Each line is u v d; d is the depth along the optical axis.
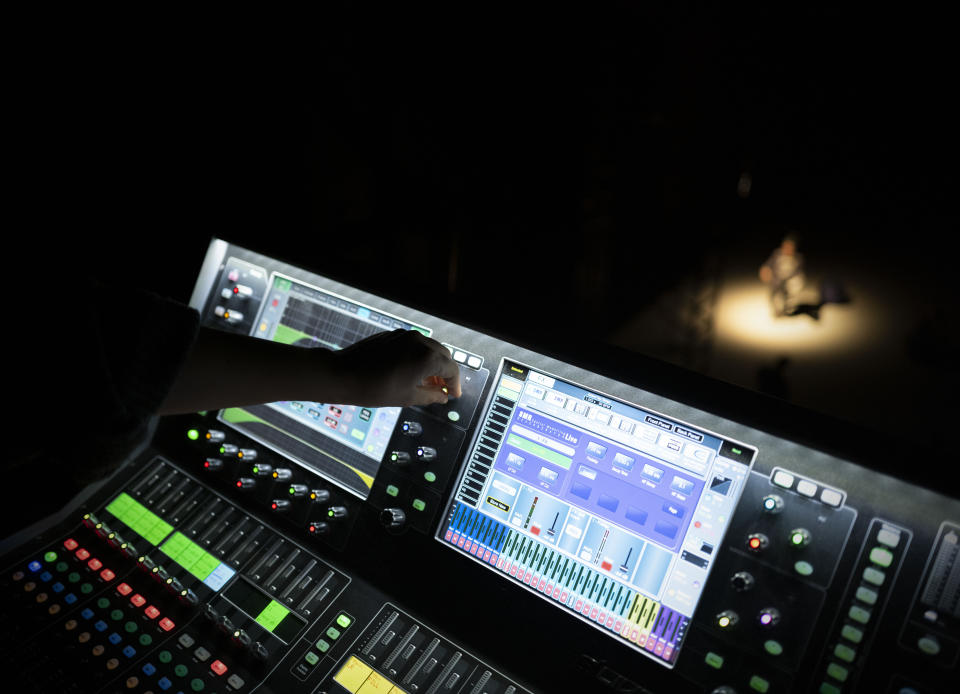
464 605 1.30
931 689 0.98
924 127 8.62
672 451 1.23
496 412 1.38
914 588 1.02
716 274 7.91
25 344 0.70
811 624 1.07
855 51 7.96
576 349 1.31
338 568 1.41
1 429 0.72
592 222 5.56
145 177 2.25
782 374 5.16
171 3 2.19
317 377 1.09
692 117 7.24
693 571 1.16
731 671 1.10
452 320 1.44
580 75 4.83
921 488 1.05
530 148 4.56
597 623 1.20
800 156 9.13
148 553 1.49
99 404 0.74
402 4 2.97
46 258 0.74
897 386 6.48
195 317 0.86
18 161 2.04
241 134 2.49
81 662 1.26
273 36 2.49
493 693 1.21
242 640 1.28
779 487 1.13
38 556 1.44
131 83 2.21
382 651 1.28
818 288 7.82
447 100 3.47
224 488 1.59
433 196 3.34
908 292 8.05
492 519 1.33
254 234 1.69
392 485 1.43
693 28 6.68
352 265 1.56
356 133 2.95
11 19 1.95
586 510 1.26
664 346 6.95
